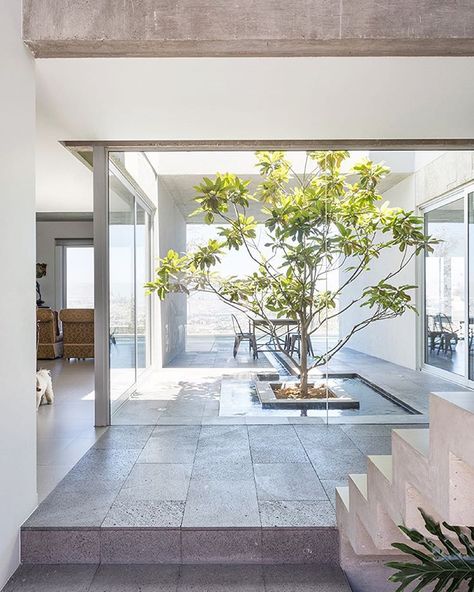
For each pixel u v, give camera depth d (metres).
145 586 2.07
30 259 2.42
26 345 2.37
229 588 2.06
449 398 1.29
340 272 4.38
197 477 2.86
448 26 2.41
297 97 3.22
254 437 3.71
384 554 2.19
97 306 4.13
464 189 4.77
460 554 1.36
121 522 2.30
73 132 3.89
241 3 2.41
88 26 2.40
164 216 4.42
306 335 4.37
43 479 2.84
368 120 3.67
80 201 6.78
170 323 4.47
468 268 4.95
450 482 1.25
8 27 2.21
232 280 4.37
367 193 4.38
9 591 2.05
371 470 1.89
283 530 2.26
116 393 4.48
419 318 4.66
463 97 3.24
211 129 3.86
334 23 2.41
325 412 4.35
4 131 2.15
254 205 4.30
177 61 2.69
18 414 2.27
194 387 4.47
